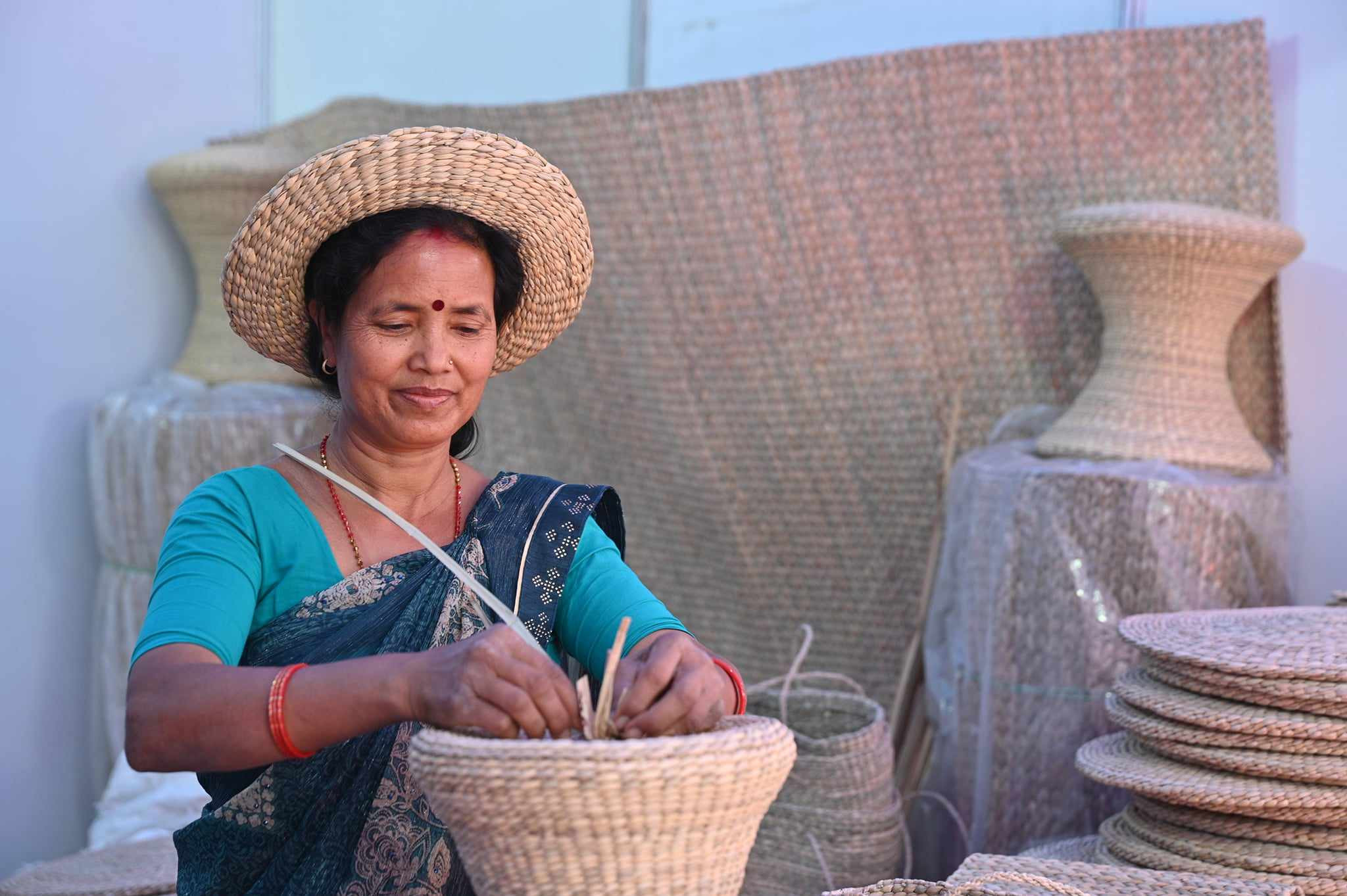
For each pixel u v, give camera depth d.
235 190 3.71
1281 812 1.75
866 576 3.15
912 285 3.01
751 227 3.18
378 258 1.28
